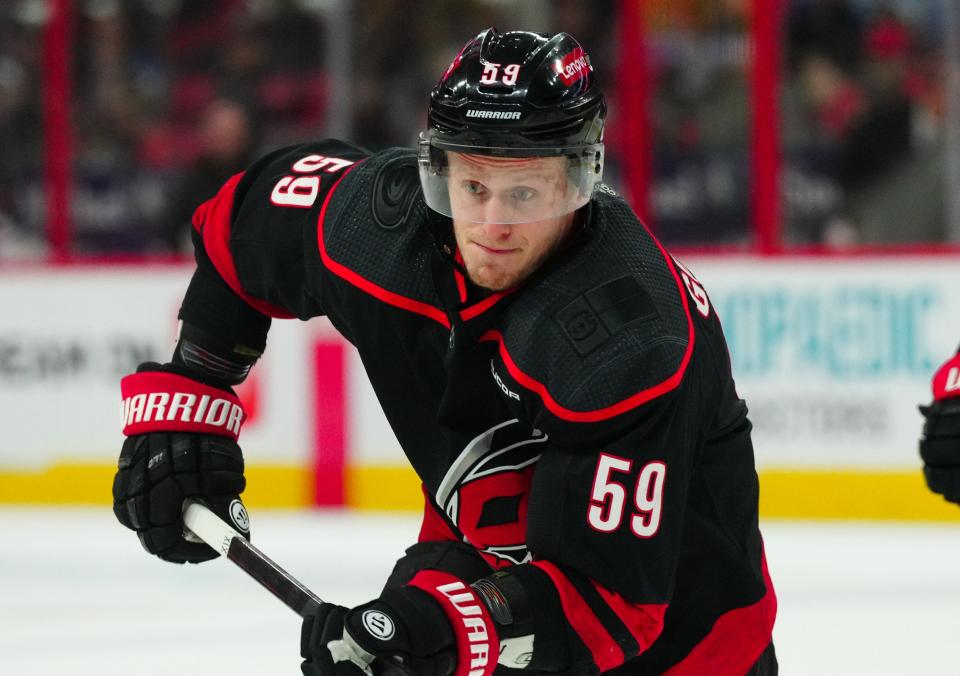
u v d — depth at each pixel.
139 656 14.47
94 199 24.42
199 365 8.56
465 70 6.56
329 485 22.33
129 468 8.30
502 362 6.76
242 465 8.47
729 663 7.71
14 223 24.52
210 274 8.48
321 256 7.52
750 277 21.48
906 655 14.37
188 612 16.31
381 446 22.20
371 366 7.47
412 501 22.17
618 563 6.50
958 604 16.45
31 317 23.02
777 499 21.41
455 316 6.88
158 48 24.12
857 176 23.17
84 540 20.27
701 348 6.82
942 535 20.22
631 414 6.40
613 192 7.24
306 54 24.02
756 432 21.45
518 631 6.38
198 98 24.17
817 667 13.96
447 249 6.91
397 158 7.59
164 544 8.30
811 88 23.05
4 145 24.39
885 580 17.67
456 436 7.30
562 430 6.50
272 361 22.42
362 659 6.11
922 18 22.84
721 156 23.08
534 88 6.39
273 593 7.43
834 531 20.56
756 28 22.53
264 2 23.98
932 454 9.35
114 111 24.22
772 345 21.42
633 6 22.94
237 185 8.41
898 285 21.05
